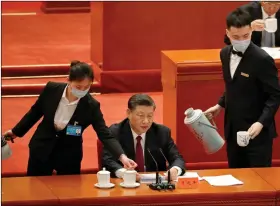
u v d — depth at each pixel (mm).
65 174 19312
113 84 32188
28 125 19062
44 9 45125
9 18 42875
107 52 32094
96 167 23734
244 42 19000
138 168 18422
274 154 23594
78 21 42594
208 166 23469
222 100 20375
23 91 31703
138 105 17828
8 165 23891
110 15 31828
